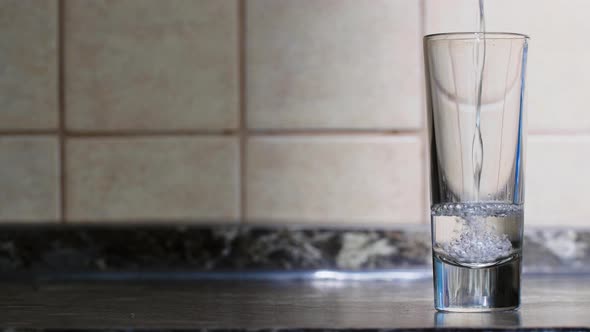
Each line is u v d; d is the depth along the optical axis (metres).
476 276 0.52
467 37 0.51
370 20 0.71
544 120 0.70
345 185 0.71
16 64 0.71
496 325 0.48
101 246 0.68
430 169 0.52
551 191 0.71
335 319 0.50
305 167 0.71
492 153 0.51
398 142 0.71
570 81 0.70
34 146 0.72
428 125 0.52
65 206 0.71
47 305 0.56
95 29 0.71
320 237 0.68
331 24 0.71
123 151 0.71
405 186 0.71
